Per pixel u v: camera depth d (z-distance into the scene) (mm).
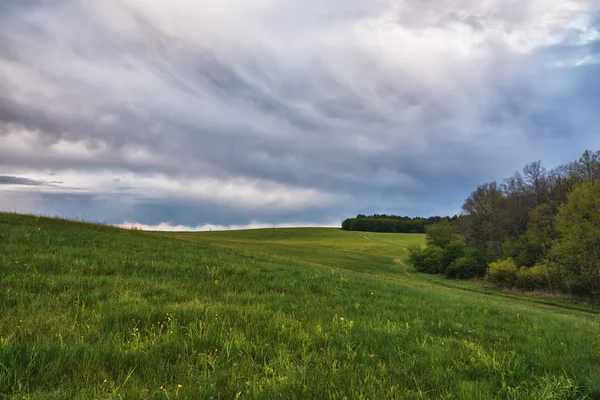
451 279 63188
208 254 18797
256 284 11094
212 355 4352
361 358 4648
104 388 3299
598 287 39094
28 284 7688
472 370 4484
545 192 62844
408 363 4559
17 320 5031
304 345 4902
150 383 3490
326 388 3580
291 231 150875
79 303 6562
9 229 17734
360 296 11125
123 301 6793
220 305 7199
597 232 37281
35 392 3062
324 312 7727
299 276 14195
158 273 11633
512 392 3773
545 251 49625
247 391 3338
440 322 7602
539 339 6828
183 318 5898
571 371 4617
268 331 5512
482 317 9523
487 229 71062
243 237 133125
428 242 89562
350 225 166125
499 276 49750
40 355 3750
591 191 39000
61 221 26719
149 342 4477
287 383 3559
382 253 98500
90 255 13227
